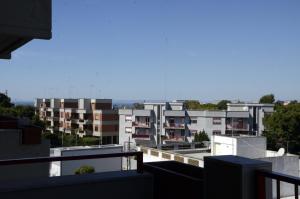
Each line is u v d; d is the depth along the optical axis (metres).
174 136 56.12
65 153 21.22
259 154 24.36
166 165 4.04
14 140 5.03
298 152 40.47
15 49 3.92
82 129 60.69
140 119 58.31
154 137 57.69
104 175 3.35
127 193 3.34
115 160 22.86
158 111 57.78
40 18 3.12
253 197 2.77
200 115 54.69
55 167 21.36
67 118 63.38
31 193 2.94
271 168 2.85
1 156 4.93
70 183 3.08
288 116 40.34
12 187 2.88
